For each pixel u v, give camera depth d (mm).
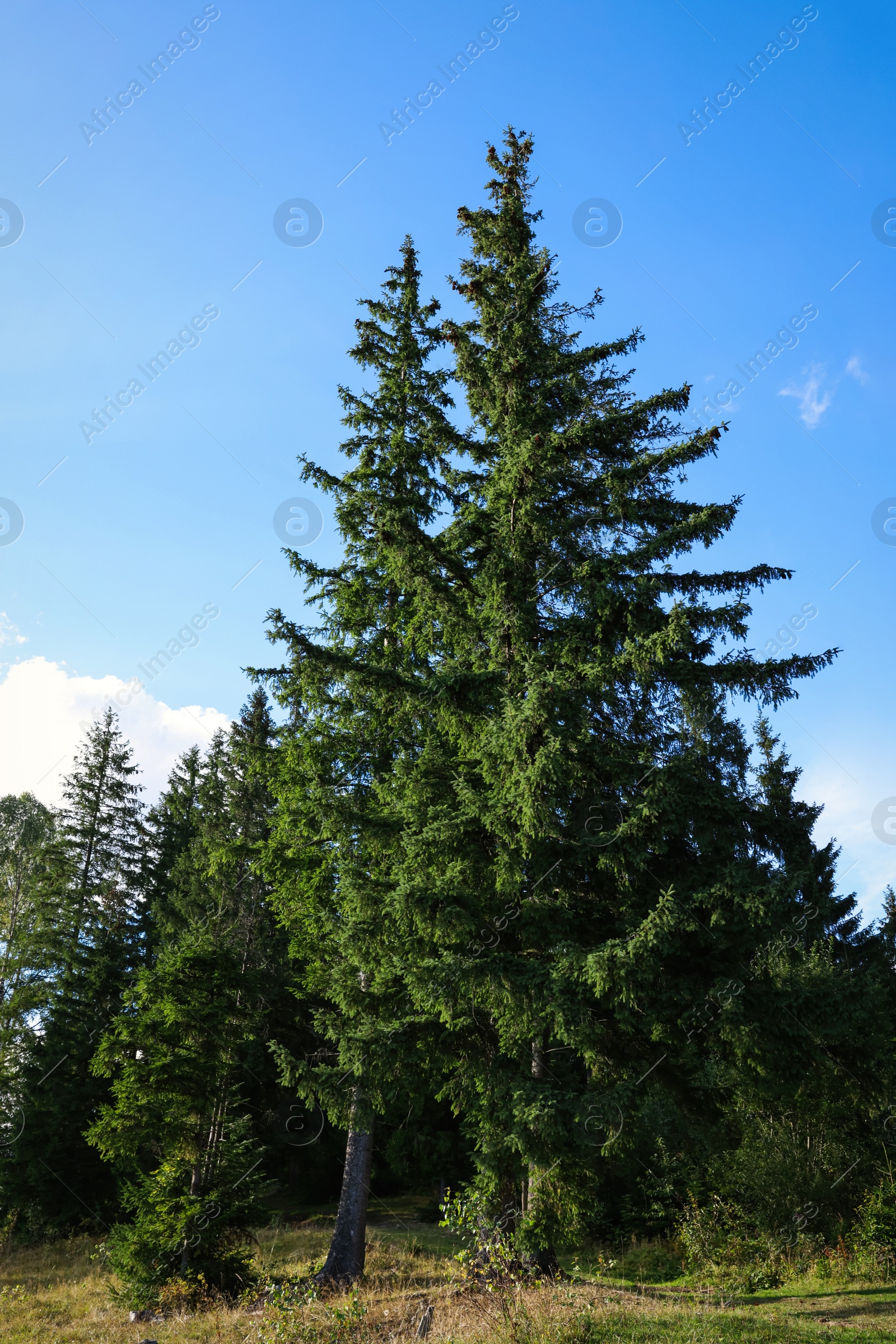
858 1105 15633
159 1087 16109
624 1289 12969
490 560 12055
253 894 23734
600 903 11703
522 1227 9773
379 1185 29938
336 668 11906
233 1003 17203
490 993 10320
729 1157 17594
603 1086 11258
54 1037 26969
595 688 11469
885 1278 13477
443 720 12000
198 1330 11688
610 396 15266
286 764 15883
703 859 11297
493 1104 10500
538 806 10266
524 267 13406
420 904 10406
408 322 18844
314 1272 16484
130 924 32031
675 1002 10578
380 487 17172
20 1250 23359
